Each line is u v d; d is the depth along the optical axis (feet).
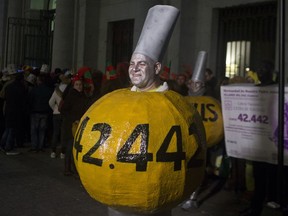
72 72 37.52
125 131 7.55
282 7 15.42
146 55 8.95
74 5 49.32
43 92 32.19
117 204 7.77
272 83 17.53
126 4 43.73
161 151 7.53
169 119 7.78
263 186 17.29
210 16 34.60
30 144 36.04
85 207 19.06
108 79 22.49
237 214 18.39
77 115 24.13
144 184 7.47
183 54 35.58
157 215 8.36
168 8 9.16
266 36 31.40
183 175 7.75
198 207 19.24
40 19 60.08
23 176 24.54
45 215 17.87
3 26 68.03
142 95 8.12
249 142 17.54
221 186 22.16
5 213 17.90
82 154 7.86
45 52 59.41
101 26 47.37
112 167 7.47
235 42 33.68
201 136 8.25
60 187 22.33
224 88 18.30
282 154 15.53
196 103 17.29
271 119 16.85
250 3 31.68
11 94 30.91
